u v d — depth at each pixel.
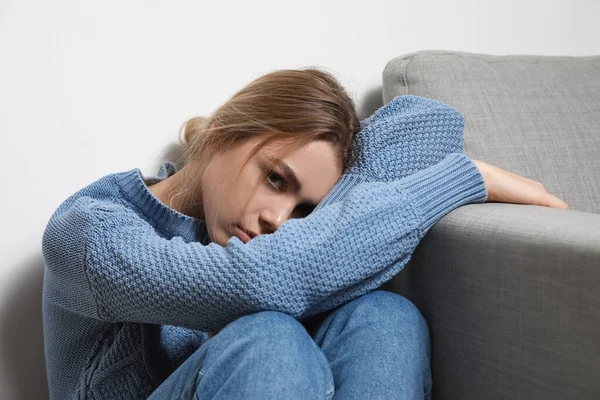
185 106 1.04
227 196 0.82
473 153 1.01
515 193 0.86
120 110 0.99
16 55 0.90
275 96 0.83
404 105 0.91
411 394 0.65
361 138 0.86
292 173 0.80
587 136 1.09
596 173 1.06
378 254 0.71
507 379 0.64
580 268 0.55
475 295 0.68
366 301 0.71
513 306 0.63
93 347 0.83
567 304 0.56
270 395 0.55
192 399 0.60
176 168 0.99
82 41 0.95
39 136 0.93
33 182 0.93
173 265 0.68
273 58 1.11
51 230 0.77
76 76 0.95
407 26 1.25
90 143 0.97
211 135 0.85
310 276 0.67
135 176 0.86
